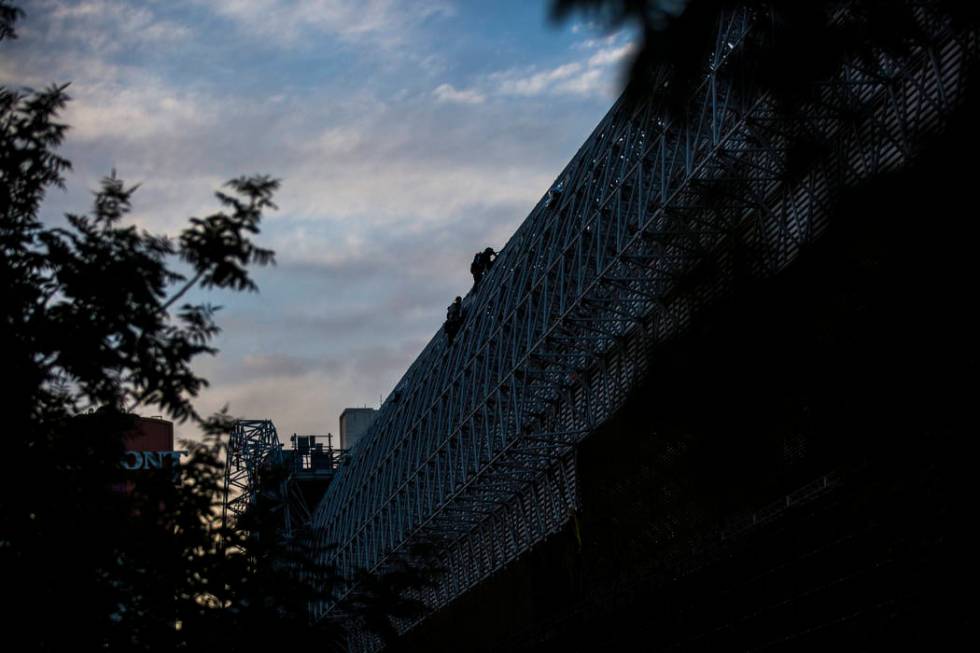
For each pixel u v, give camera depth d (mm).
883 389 37875
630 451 58219
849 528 34000
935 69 39312
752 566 40312
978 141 31688
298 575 18125
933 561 27078
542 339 67250
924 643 26344
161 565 16078
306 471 140750
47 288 15352
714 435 46531
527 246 74062
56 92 15422
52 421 15438
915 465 30625
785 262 47156
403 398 97375
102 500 15570
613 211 61344
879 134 42719
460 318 86875
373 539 99875
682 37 6715
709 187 50094
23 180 15305
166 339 15594
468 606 85375
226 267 15188
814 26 7684
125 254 15133
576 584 67250
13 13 13961
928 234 34406
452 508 83500
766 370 42469
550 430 73312
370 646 58531
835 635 30594
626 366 62938
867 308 38625
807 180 46594
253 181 15297
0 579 14430
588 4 6609
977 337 33344
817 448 41594
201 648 16469
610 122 63500
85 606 14867
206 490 17031
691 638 42156
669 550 54469
